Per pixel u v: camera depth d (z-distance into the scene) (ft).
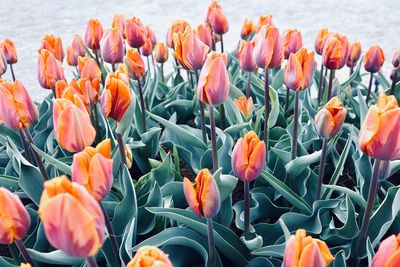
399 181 4.13
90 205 2.26
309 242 2.40
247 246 3.25
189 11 13.06
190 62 3.63
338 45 3.85
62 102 2.91
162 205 3.41
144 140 4.04
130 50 3.88
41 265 3.38
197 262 3.44
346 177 4.16
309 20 11.83
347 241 3.41
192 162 3.99
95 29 4.32
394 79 4.42
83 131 2.93
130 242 3.09
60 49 4.38
